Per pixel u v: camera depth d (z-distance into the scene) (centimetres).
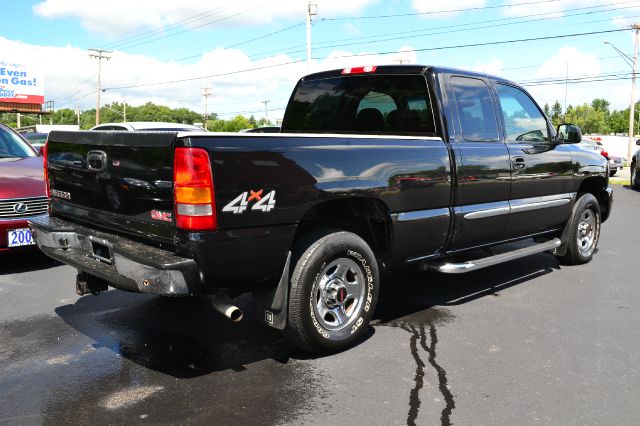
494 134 504
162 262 313
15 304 487
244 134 332
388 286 559
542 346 405
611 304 508
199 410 307
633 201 1384
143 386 336
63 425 290
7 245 571
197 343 404
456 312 480
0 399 317
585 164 627
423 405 315
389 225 414
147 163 336
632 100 3584
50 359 374
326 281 378
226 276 330
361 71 506
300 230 401
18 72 4456
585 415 307
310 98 556
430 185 431
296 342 374
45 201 594
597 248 764
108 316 459
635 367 371
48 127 3095
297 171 350
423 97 464
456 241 467
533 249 561
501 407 314
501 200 505
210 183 314
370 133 506
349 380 346
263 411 307
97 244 378
